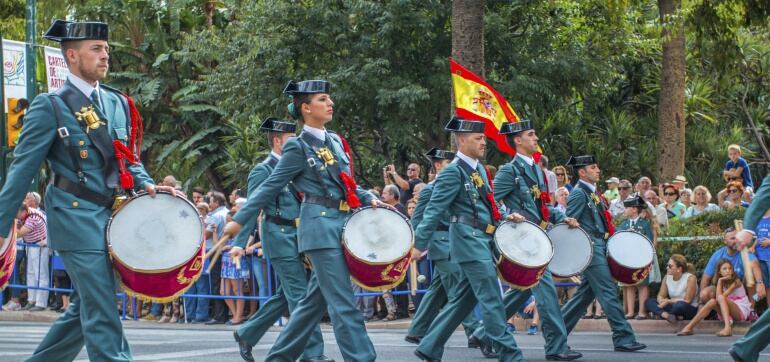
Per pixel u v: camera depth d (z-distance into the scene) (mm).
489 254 10586
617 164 30719
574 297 13500
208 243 19188
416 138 29375
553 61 29688
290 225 10953
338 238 8688
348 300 8625
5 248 7074
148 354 12273
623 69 33469
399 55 28641
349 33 28875
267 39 29156
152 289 7062
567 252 12617
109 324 7016
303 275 10914
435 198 10461
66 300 21406
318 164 8773
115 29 38656
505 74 30219
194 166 36344
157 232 7098
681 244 18141
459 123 10633
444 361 12070
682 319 17062
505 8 30312
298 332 9109
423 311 12734
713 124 32500
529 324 18031
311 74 29141
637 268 13039
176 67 37500
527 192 11992
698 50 25000
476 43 23062
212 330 17375
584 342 14648
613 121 31219
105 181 7160
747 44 33281
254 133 33250
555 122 30547
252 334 10875
